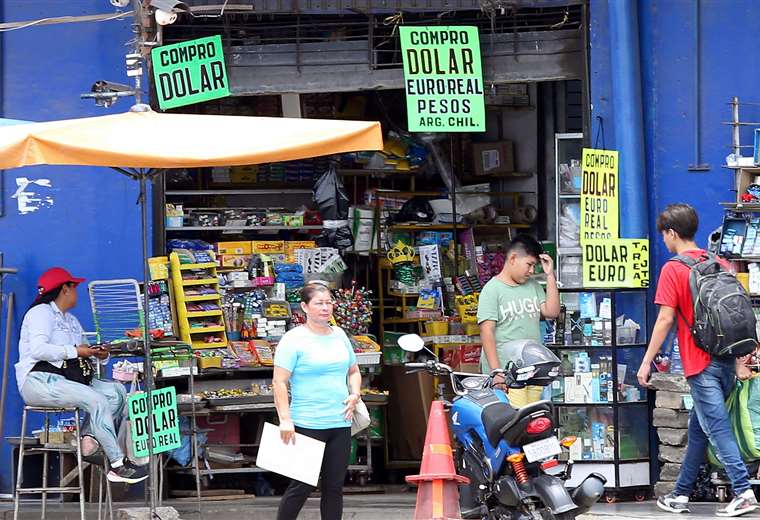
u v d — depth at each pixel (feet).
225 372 75.10
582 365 70.44
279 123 58.03
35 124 57.72
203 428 75.82
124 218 73.36
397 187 89.71
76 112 73.26
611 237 71.00
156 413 61.93
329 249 80.38
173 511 62.28
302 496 56.08
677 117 72.02
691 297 61.31
